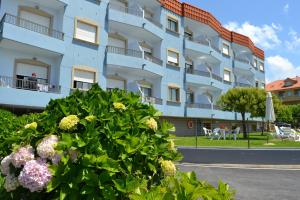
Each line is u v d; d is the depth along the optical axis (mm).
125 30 26234
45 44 18688
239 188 8078
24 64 19156
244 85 43438
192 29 36375
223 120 37594
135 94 3273
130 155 2629
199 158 13375
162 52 29344
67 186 2371
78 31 21688
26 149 2645
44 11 20516
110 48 24609
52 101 3182
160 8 30125
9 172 2648
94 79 21984
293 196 7207
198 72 33188
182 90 30938
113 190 2336
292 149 13164
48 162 2545
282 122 53062
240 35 44344
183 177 2521
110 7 24281
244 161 12977
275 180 9266
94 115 2750
